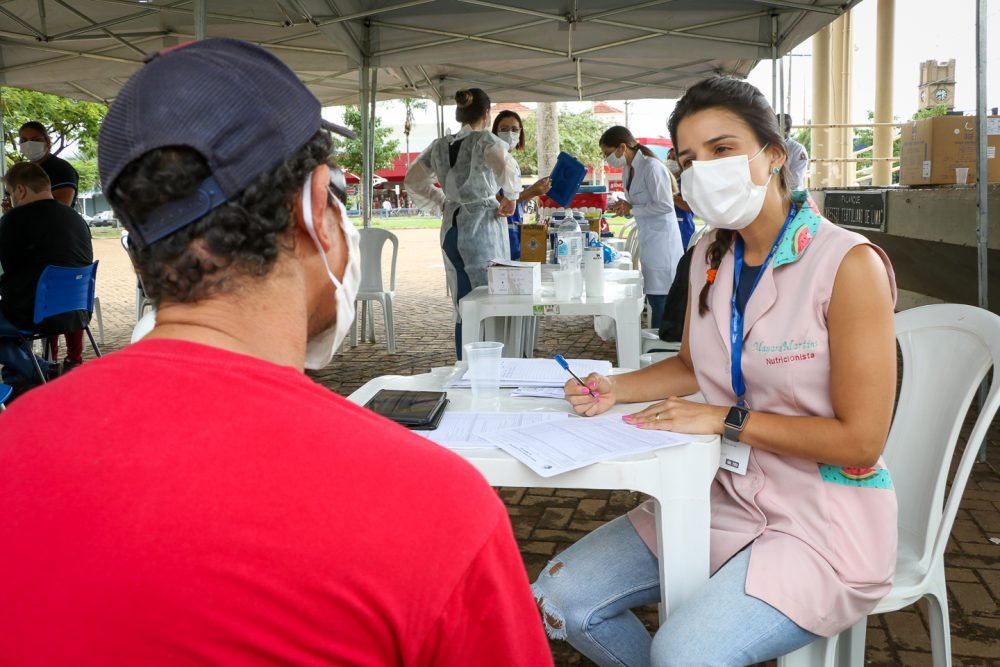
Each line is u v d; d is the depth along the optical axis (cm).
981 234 398
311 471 54
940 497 171
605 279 446
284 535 52
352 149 3119
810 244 150
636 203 607
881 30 1248
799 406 151
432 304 1001
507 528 61
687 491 146
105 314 947
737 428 151
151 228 59
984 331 175
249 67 61
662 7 664
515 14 654
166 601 50
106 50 736
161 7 609
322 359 76
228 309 62
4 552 50
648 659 164
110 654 50
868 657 231
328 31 585
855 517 146
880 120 1273
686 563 149
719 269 164
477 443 154
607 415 173
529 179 2966
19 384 503
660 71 870
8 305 482
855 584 143
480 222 532
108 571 50
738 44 713
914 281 720
